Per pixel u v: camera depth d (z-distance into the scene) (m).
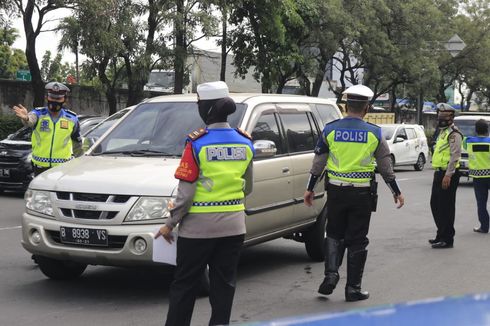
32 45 18.39
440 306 1.70
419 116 33.09
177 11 18.77
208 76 32.84
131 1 18.27
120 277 6.84
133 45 18.44
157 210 5.46
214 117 4.46
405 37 30.06
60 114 7.91
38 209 5.86
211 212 4.35
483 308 1.66
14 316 5.44
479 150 10.18
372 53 29.00
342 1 26.67
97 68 19.47
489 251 8.70
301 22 22.97
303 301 6.11
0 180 13.05
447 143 8.79
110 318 5.42
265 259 8.08
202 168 4.34
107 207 5.52
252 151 4.58
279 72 24.69
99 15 16.91
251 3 21.92
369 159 5.92
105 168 5.97
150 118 6.92
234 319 5.51
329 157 6.08
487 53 36.59
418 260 8.07
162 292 6.25
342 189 5.95
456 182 8.82
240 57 24.00
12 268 7.16
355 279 6.05
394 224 11.03
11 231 9.43
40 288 6.34
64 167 6.23
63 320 5.35
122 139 6.75
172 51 19.09
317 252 7.83
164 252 5.29
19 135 14.09
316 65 26.12
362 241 6.01
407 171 24.91
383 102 47.94
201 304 5.78
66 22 17.33
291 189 7.05
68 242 5.63
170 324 4.43
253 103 6.80
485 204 10.28
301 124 7.61
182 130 6.62
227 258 4.46
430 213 12.44
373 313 1.67
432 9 30.19
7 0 17.25
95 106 24.09
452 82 40.56
